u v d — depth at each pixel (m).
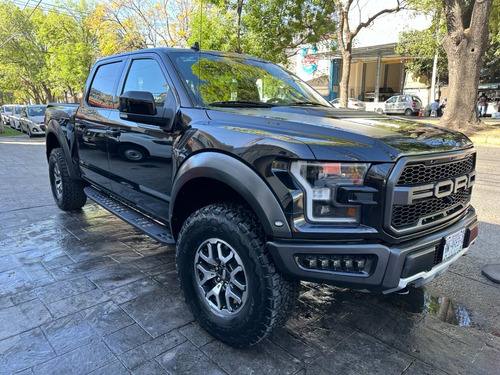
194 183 2.42
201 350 2.28
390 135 2.02
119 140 3.26
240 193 2.01
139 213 3.40
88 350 2.25
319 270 1.88
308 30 16.02
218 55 3.31
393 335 2.48
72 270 3.31
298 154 1.84
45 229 4.35
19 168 8.46
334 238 1.86
